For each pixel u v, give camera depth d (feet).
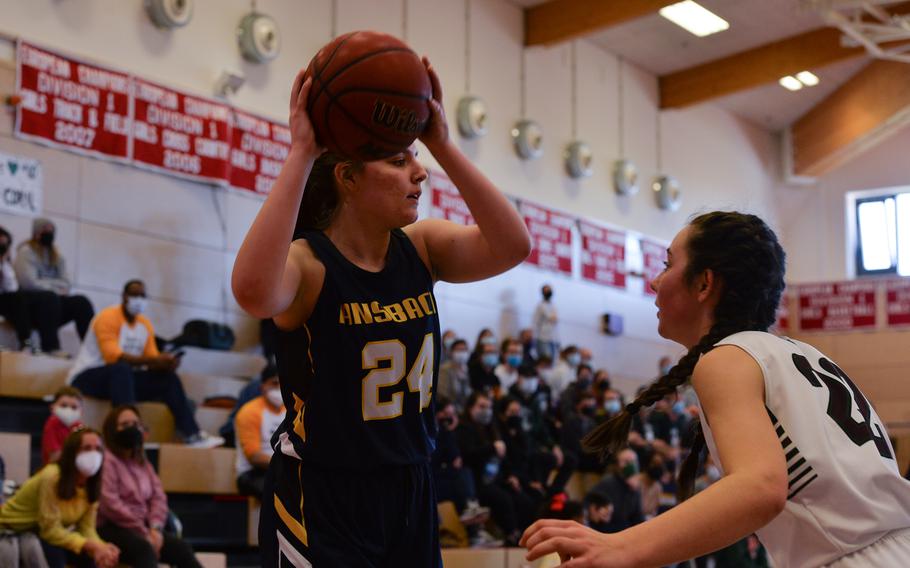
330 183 8.36
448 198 46.34
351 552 8.04
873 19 49.85
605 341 54.65
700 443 7.77
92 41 35.22
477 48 49.83
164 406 29.94
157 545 22.74
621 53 57.88
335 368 8.05
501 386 40.78
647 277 57.82
